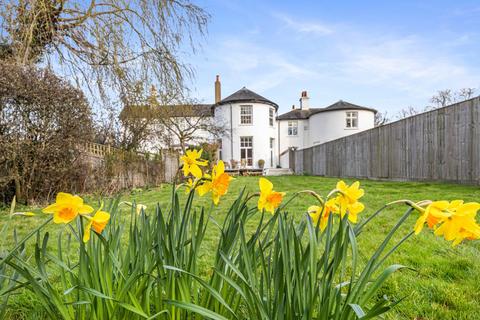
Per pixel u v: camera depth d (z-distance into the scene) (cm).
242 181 1167
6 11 547
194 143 1678
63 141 589
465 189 527
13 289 102
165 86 700
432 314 150
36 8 577
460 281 188
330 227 105
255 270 104
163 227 109
